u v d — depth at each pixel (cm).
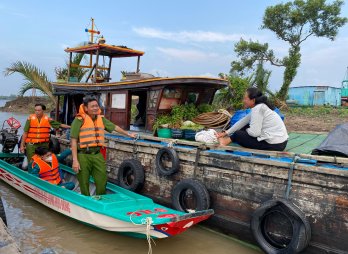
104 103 888
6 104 4197
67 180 795
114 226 524
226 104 1353
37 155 708
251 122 549
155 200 690
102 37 935
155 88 756
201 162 599
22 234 578
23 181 742
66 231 592
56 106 1075
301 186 473
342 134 525
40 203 726
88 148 587
